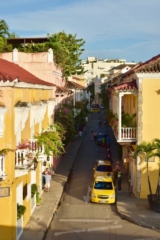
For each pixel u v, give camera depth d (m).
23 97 17.22
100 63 161.50
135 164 24.62
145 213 21.28
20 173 15.63
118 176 26.47
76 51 42.97
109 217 21.25
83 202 24.27
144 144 22.53
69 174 31.84
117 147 43.50
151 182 24.02
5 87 14.71
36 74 29.59
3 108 14.38
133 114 25.95
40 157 19.55
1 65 19.31
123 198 24.44
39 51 32.25
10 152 14.98
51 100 25.95
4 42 33.78
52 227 19.55
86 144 47.94
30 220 19.73
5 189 15.12
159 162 23.69
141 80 23.70
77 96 55.12
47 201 23.45
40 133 21.30
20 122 15.95
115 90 24.50
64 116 31.91
